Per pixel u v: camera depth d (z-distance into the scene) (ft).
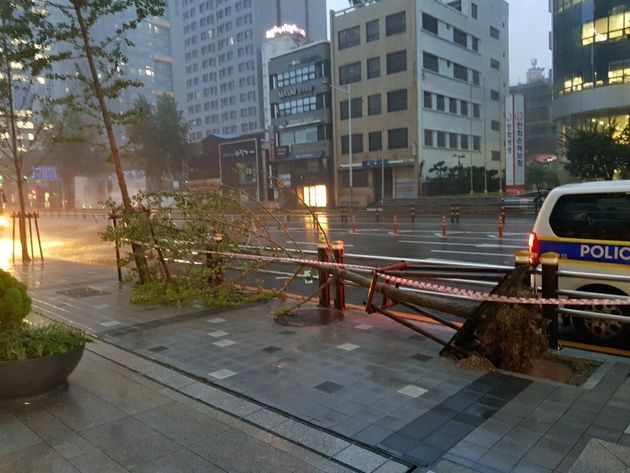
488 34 186.09
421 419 12.84
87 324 23.12
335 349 18.67
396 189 158.61
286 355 18.17
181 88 380.17
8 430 12.52
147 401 14.25
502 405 13.51
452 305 18.42
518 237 60.34
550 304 16.97
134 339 20.67
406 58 152.15
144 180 273.75
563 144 141.79
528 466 10.51
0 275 15.10
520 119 137.80
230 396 14.56
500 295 16.43
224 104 343.05
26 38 35.86
